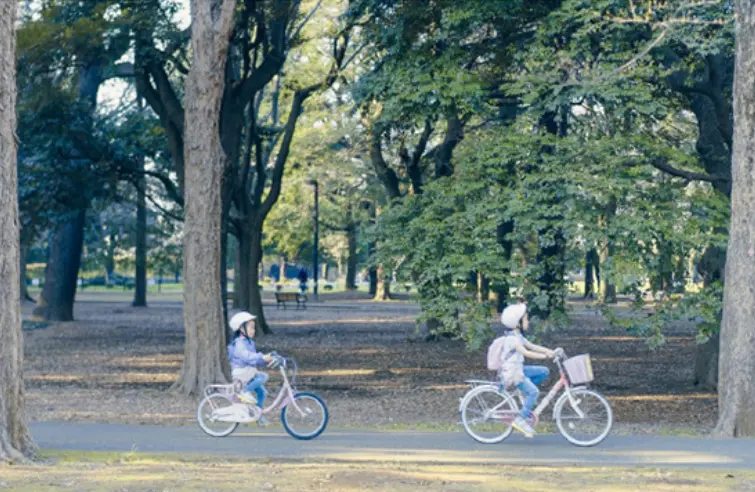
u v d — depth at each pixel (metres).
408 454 11.97
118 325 44.06
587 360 12.66
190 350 20.75
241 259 36.75
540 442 13.02
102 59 31.33
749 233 14.70
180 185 32.16
